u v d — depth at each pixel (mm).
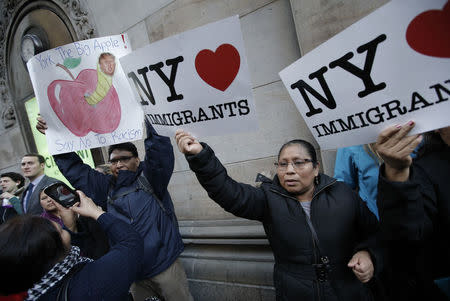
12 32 4574
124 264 879
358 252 1160
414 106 810
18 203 2904
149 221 1748
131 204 1740
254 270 2334
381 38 802
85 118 1544
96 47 1443
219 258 2527
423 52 754
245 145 2465
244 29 2322
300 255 1188
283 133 2291
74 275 831
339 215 1175
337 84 929
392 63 808
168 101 1200
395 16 761
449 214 946
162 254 1756
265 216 1320
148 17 2836
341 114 959
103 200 1930
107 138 1546
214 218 2746
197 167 1174
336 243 1163
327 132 1024
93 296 784
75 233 1569
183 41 1068
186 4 2562
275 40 2207
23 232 786
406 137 834
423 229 926
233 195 1214
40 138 4625
